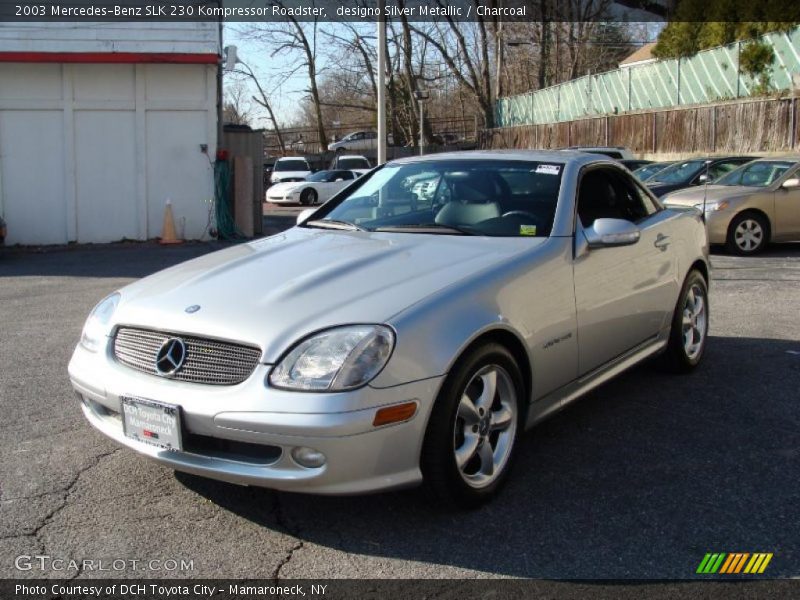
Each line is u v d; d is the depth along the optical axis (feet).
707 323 19.39
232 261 13.53
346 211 16.37
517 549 10.74
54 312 27.53
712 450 14.05
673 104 87.40
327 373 10.17
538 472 13.19
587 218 14.98
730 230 38.63
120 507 12.07
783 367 19.04
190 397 10.69
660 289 16.66
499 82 134.62
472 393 11.69
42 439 14.84
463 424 11.55
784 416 15.70
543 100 118.93
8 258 45.03
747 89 74.95
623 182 16.99
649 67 91.76
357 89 142.41
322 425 9.95
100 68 50.75
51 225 51.72
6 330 24.50
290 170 113.19
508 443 12.26
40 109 50.65
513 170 15.47
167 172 52.37
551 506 11.96
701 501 12.07
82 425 15.60
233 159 54.29
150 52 50.11
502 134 126.00
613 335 14.96
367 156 138.10
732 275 32.73
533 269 12.80
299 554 10.70
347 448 10.07
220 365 10.81
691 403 16.56
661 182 47.98
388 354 10.37
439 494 11.25
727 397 16.90
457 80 146.10
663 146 83.41
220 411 10.40
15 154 50.85
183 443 10.80
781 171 39.68
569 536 11.07
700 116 76.59
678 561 10.39
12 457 13.98
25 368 19.86
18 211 51.31
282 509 11.96
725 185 41.16
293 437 10.06
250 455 10.69
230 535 11.22
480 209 14.73
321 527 11.41
